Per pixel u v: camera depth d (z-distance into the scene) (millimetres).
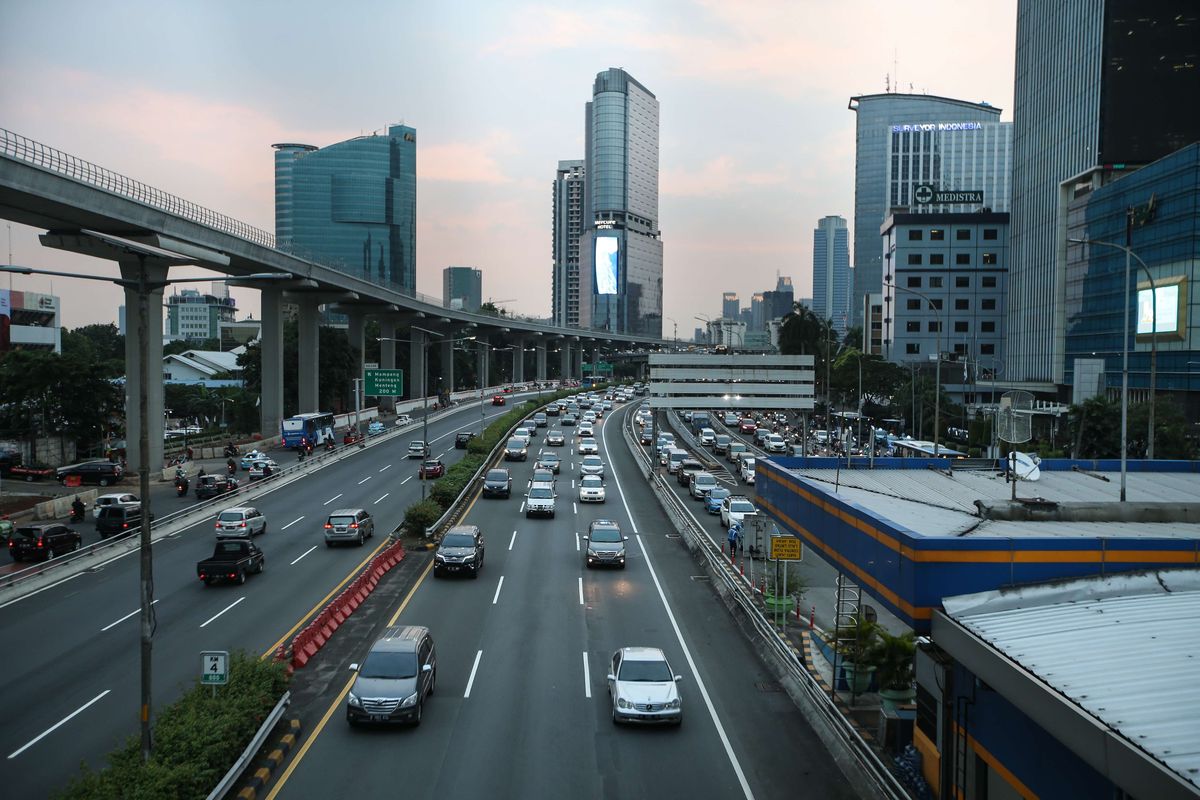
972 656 14305
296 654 24719
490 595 33188
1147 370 81312
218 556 34812
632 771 18500
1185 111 91500
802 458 30875
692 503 56438
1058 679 12523
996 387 108562
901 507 22188
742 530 41062
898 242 133500
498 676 24266
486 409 127188
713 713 21969
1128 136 92438
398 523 47719
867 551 18734
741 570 36531
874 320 180625
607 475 69375
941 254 132875
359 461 73750
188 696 18656
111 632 28328
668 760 19094
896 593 16922
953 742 16188
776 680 24469
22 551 38125
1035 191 110250
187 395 126000
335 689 23078
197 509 49062
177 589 33875
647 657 22125
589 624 29578
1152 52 91750
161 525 45125
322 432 83812
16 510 50406
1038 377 108188
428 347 163000
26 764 18688
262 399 86812
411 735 20141
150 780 14828
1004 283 131750
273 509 52062
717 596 33812
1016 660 13305
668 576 37125
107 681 23859
